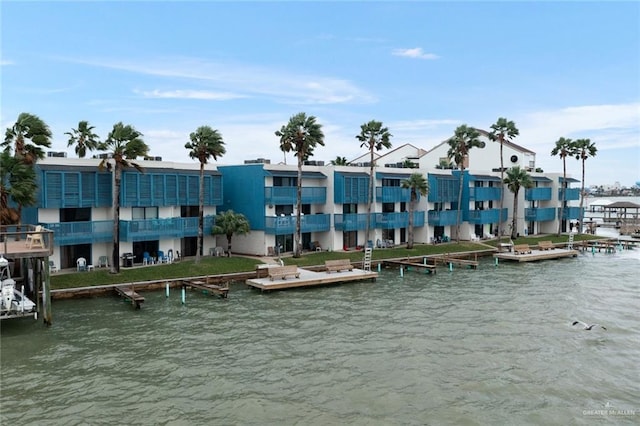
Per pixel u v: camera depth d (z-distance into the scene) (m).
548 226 78.94
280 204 49.50
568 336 26.56
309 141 47.66
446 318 29.94
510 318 30.03
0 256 25.27
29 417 17.22
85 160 39.41
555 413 17.88
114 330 26.75
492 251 59.28
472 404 18.50
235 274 40.44
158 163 44.03
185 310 31.11
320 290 38.00
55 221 37.59
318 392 19.42
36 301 28.73
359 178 54.97
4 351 23.39
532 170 80.25
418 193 62.31
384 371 21.53
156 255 42.91
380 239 59.03
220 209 51.50
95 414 17.48
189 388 19.66
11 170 31.33
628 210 148.75
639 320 29.83
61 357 22.72
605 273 46.97
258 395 19.11
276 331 27.03
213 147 41.97
